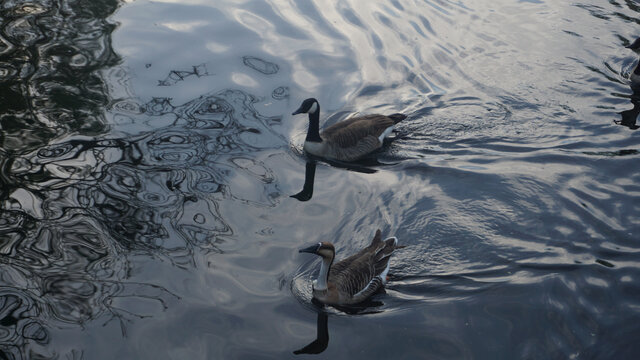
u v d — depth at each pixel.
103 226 10.76
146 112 14.12
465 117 14.82
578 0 20.89
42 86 14.73
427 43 17.80
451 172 12.94
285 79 15.68
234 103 14.67
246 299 9.53
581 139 14.03
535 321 9.30
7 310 9.02
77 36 16.89
